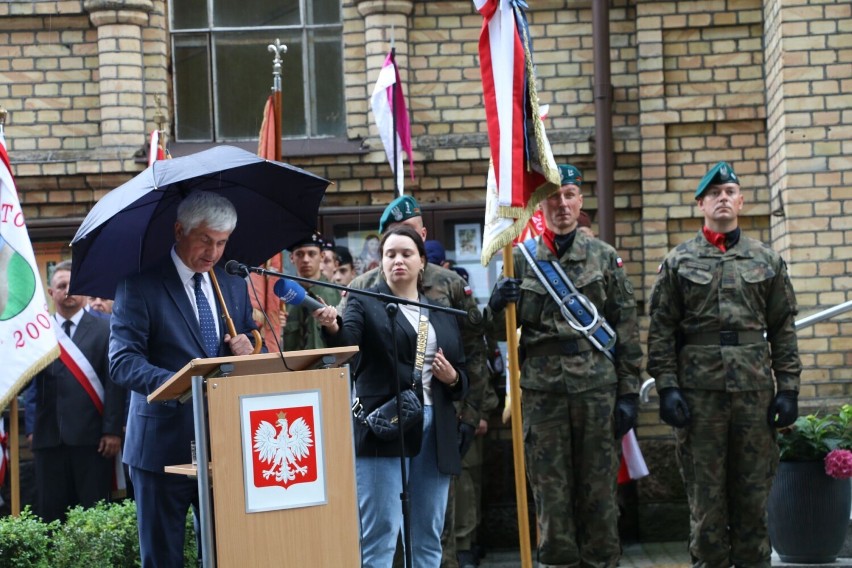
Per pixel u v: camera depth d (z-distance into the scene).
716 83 10.65
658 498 10.35
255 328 6.31
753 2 10.63
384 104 9.56
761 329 7.77
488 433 10.41
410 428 6.59
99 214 5.69
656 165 10.64
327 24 11.00
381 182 10.80
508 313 7.19
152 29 10.89
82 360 9.31
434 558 6.87
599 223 10.53
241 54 11.07
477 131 10.80
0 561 7.16
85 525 7.52
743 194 10.62
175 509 5.89
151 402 5.42
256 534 4.90
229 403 4.90
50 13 10.77
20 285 7.92
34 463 9.77
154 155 9.31
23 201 10.77
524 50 7.20
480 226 10.76
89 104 10.83
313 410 5.00
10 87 10.80
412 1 10.82
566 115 10.80
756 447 7.70
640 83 10.65
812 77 9.90
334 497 5.02
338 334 6.51
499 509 10.45
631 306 7.68
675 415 7.73
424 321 6.86
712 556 7.80
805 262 9.89
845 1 9.87
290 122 11.01
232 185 6.31
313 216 6.49
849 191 9.87
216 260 5.98
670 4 10.62
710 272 7.79
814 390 9.81
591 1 10.75
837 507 8.41
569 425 7.51
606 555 7.49
